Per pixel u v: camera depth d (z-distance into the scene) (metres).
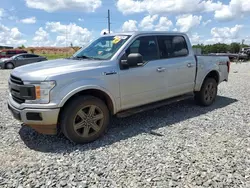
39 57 20.86
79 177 2.82
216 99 6.89
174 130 4.33
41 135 4.11
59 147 3.65
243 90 8.35
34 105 3.42
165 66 4.80
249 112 5.50
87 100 3.74
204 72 5.76
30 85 3.42
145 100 4.58
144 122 4.80
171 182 2.69
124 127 4.52
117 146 3.66
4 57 21.98
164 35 4.97
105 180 2.75
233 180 2.71
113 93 4.02
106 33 5.11
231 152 3.41
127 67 4.18
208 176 2.79
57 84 3.43
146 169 2.97
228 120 4.90
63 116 3.60
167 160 3.18
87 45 4.98
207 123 4.71
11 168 3.02
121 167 3.03
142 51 4.52
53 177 2.82
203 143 3.73
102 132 4.00
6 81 11.26
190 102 6.45
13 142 3.82
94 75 3.78
